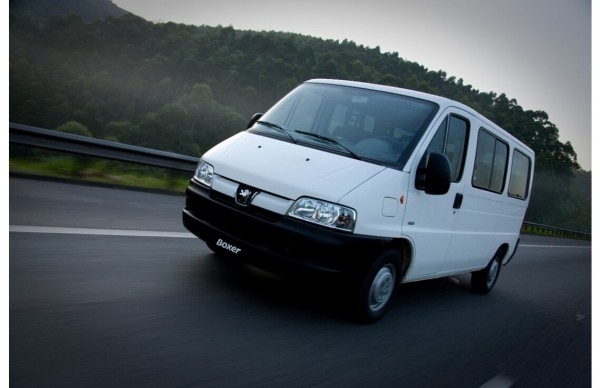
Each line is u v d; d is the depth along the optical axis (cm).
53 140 866
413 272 470
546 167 8975
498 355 442
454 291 679
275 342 354
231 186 408
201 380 278
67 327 307
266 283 477
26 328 296
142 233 590
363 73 11700
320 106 482
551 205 8962
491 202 601
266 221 385
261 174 401
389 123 454
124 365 275
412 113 464
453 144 492
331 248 374
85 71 12456
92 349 286
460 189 508
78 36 13500
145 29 14825
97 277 407
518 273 1034
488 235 624
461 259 567
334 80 524
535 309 679
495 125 591
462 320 534
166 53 13638
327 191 383
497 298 703
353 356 361
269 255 381
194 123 8444
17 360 258
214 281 454
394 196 412
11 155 920
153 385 261
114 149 966
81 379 251
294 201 383
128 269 442
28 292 350
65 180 869
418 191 439
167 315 359
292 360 331
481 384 365
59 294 357
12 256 419
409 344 415
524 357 452
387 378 338
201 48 13650
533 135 9231
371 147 433
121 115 11025
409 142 441
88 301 355
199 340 330
